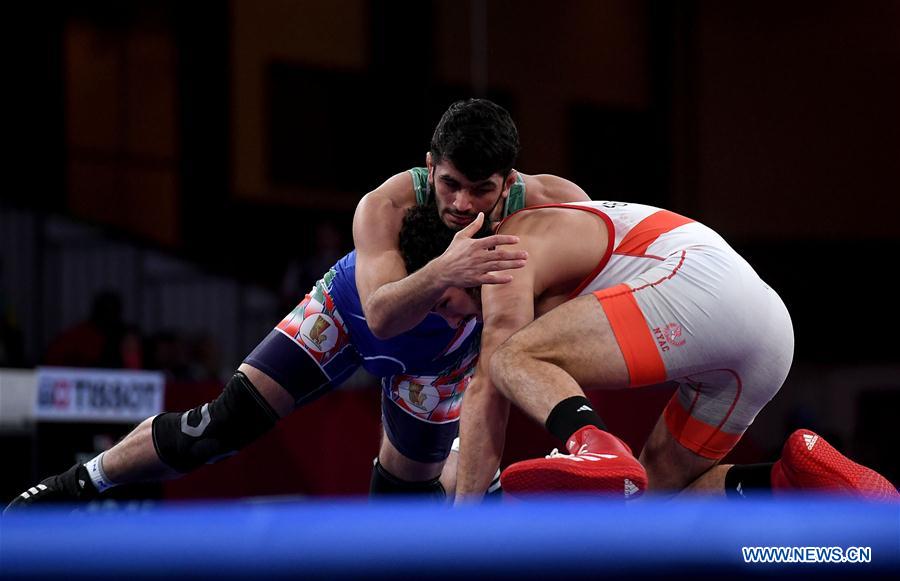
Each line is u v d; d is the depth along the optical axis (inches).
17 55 979.9
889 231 1152.2
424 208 278.2
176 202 1095.6
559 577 106.4
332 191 1146.7
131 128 1084.5
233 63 1094.4
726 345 239.1
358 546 103.3
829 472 232.1
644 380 235.8
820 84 1171.9
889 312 1128.8
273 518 107.5
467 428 238.7
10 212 842.2
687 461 275.1
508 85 1188.5
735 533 117.0
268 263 1102.4
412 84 1152.2
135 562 98.0
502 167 261.7
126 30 1080.8
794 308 1144.8
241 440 319.3
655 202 1229.1
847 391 1104.8
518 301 238.2
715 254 244.1
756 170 1191.6
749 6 1192.2
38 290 845.2
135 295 904.9
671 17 1225.4
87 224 885.2
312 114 1136.8
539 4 1205.7
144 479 324.5
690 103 1215.6
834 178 1168.2
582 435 211.0
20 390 480.4
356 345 321.4
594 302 234.7
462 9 1176.2
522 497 206.8
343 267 319.0
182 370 699.4
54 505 320.2
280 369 317.1
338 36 1148.5
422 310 247.0
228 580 98.8
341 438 545.3
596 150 1232.2
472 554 105.0
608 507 118.6
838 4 1163.9
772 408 1065.5
